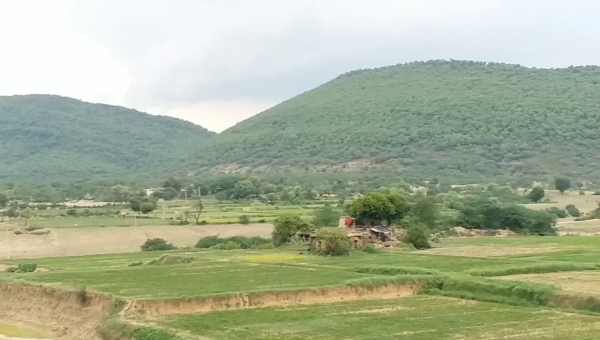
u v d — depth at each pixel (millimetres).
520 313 66062
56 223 188000
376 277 81750
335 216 157625
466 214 171250
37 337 71188
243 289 75250
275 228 142000
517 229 170125
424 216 161875
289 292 74188
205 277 88125
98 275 93562
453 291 78875
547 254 112125
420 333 56906
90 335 68438
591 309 66938
